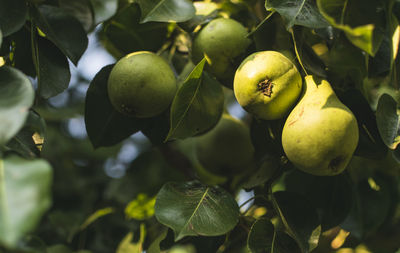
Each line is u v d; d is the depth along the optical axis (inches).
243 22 34.8
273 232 30.1
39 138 29.2
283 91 29.4
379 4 29.5
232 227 29.7
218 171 37.4
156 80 31.1
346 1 29.2
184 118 31.1
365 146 30.7
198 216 29.6
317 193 33.5
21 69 33.0
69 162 45.3
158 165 43.5
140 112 31.7
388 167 37.8
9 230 23.2
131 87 31.0
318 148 28.4
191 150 43.6
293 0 30.0
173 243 30.7
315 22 29.6
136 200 38.8
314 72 30.1
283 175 34.1
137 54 31.6
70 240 40.6
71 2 33.4
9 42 32.3
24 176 24.4
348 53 31.8
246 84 29.5
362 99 30.5
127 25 34.0
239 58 32.1
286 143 29.0
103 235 41.8
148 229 35.9
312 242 30.2
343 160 28.8
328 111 28.5
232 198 30.7
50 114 42.1
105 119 33.3
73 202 43.5
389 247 40.4
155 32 34.3
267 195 32.4
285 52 31.4
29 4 31.4
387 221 40.1
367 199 37.8
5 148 27.1
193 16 31.9
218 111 31.7
